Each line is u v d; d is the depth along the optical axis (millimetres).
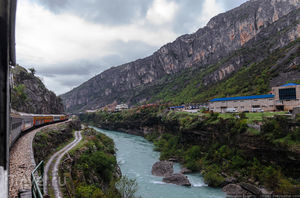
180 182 42562
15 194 13367
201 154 58344
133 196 33031
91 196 25953
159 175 48625
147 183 43062
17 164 19719
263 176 38500
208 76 195250
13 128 25312
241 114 55219
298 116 41375
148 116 130000
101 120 191500
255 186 36719
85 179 31219
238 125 50656
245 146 46438
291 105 58156
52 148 39344
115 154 68500
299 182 35125
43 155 32250
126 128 153750
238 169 44312
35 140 33312
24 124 35969
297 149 36344
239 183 39781
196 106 116375
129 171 51625
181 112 93250
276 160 40062
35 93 104125
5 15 2816
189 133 69875
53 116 73125
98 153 41375
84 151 40719
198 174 49531
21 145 27547
